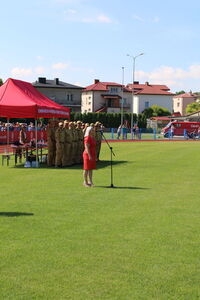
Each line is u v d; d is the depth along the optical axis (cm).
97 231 623
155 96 9900
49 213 739
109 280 440
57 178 1223
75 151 1675
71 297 400
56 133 1549
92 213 741
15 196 909
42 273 458
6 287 422
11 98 1587
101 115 7481
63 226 650
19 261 494
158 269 471
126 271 464
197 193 953
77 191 977
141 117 7756
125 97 9556
